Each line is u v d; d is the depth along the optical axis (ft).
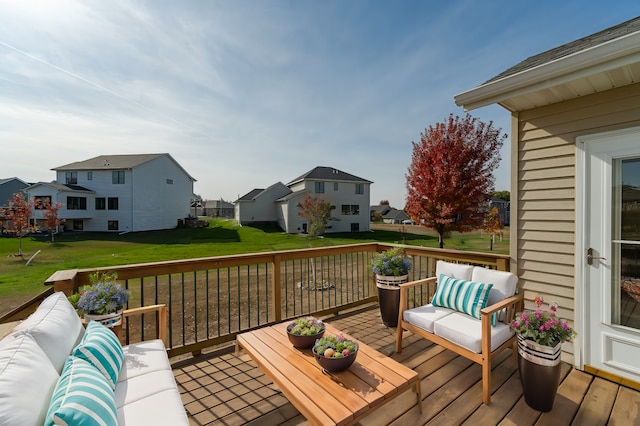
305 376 5.75
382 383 5.52
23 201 53.21
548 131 8.95
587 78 7.20
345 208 79.56
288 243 55.77
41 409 3.58
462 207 26.76
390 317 11.24
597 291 8.07
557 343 6.43
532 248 9.27
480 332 7.50
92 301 6.63
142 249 47.85
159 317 7.39
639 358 7.40
